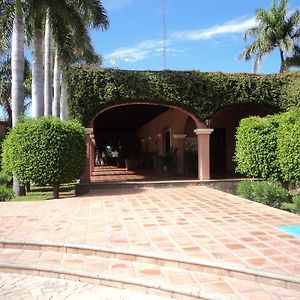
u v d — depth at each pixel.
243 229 7.18
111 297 4.92
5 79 32.44
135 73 15.23
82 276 5.44
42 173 12.29
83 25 17.81
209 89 15.73
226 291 4.65
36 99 17.61
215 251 5.79
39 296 5.00
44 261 5.97
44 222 8.05
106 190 14.16
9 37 17.73
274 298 4.45
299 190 13.14
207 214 8.81
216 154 21.78
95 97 14.81
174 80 15.46
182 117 20.78
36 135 12.30
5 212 9.30
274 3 30.72
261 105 16.27
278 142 12.48
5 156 13.14
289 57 30.36
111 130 38.38
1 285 5.38
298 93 15.71
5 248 6.59
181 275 5.22
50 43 20.84
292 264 5.18
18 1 15.65
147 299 4.82
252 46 31.58
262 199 11.25
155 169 23.80
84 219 8.34
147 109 21.61
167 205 10.28
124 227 7.48
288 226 7.41
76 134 12.97
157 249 5.93
